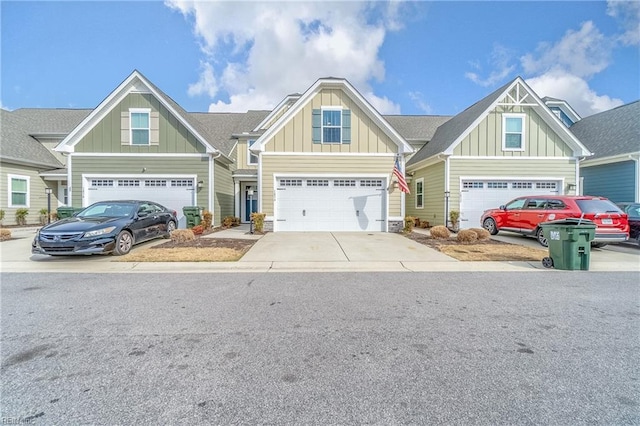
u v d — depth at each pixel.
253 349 3.35
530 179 14.61
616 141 15.20
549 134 14.68
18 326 3.91
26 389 2.65
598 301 4.95
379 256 8.46
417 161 17.28
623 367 3.01
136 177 14.59
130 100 14.59
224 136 20.86
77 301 4.87
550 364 3.06
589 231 7.08
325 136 13.89
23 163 16.95
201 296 5.14
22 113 21.61
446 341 3.54
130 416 2.33
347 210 13.95
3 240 10.92
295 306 4.66
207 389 2.65
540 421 2.29
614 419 2.31
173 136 14.67
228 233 13.21
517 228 11.32
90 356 3.19
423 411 2.39
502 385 2.72
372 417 2.33
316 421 2.29
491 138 14.57
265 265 7.48
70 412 2.38
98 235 7.79
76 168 14.41
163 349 3.34
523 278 6.41
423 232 14.12
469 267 7.40
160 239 11.16
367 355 3.22
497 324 4.02
